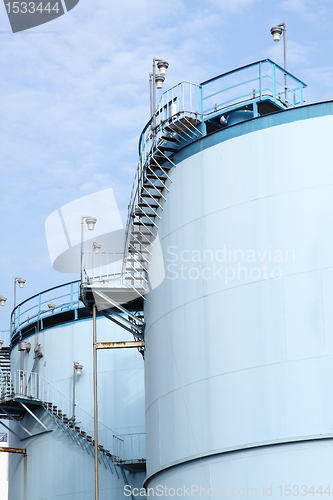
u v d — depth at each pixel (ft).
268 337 86.43
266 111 103.71
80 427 149.59
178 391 94.43
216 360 90.12
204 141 97.81
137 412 146.51
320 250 85.87
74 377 153.07
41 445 154.51
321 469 80.48
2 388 154.10
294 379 83.71
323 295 84.58
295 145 89.92
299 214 87.81
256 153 92.22
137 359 149.89
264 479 83.05
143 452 143.43
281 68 103.55
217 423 88.17
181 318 96.02
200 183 97.04
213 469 87.61
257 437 84.43
